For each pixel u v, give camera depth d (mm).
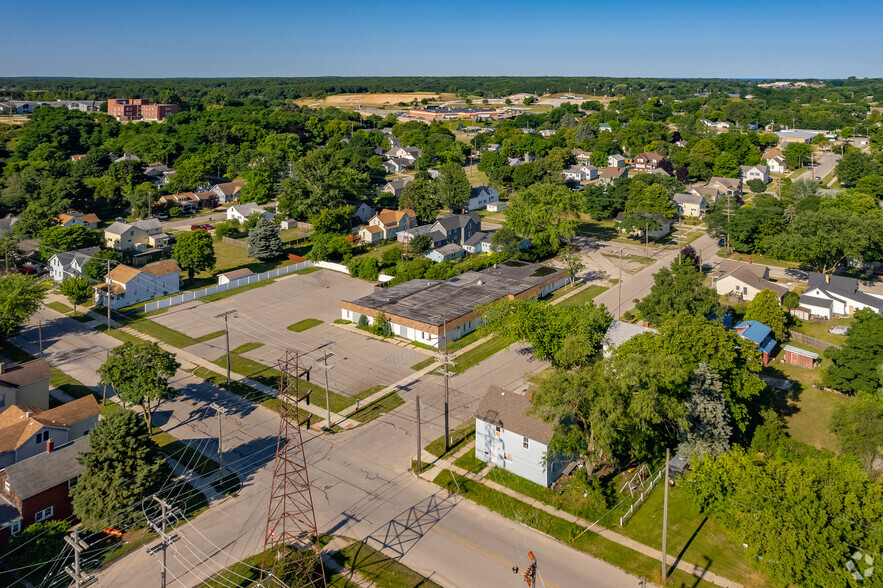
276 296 87312
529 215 99875
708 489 37625
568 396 41188
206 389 60562
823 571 31375
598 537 39812
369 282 93188
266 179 142625
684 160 166000
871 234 81188
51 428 48844
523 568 37188
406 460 48656
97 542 40031
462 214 117938
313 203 124188
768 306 68688
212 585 36188
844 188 145375
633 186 125250
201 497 44469
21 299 70875
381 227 114688
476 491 44688
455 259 103562
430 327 68625
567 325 57938
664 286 68000
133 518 41375
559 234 99188
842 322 73312
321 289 90125
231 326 76188
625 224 111750
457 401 57500
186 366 65375
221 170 176375
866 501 32594
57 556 38656
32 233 108938
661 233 115375
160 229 114125
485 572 37000
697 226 122938
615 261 101312
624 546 38969
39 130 184375
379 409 56312
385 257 98625
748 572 36562
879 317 55219
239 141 198875
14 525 40375
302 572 36594
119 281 84312
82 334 74500
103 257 90625
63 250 95562
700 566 37125
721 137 180625
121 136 193625
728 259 100688
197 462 48625
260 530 41062
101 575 37188
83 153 192875
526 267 92562
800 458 45969
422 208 122625
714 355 48625
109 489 40625
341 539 40000
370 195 146750
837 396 56875
